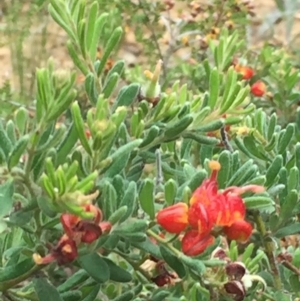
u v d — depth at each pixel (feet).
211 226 0.56
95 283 0.62
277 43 2.16
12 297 0.64
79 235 0.51
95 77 0.70
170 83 1.67
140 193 0.58
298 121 1.06
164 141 0.67
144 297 0.74
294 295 0.83
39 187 0.54
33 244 0.64
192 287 0.69
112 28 1.53
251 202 0.61
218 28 1.68
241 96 0.70
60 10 0.68
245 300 0.78
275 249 0.83
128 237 0.56
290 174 0.76
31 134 0.53
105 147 0.54
